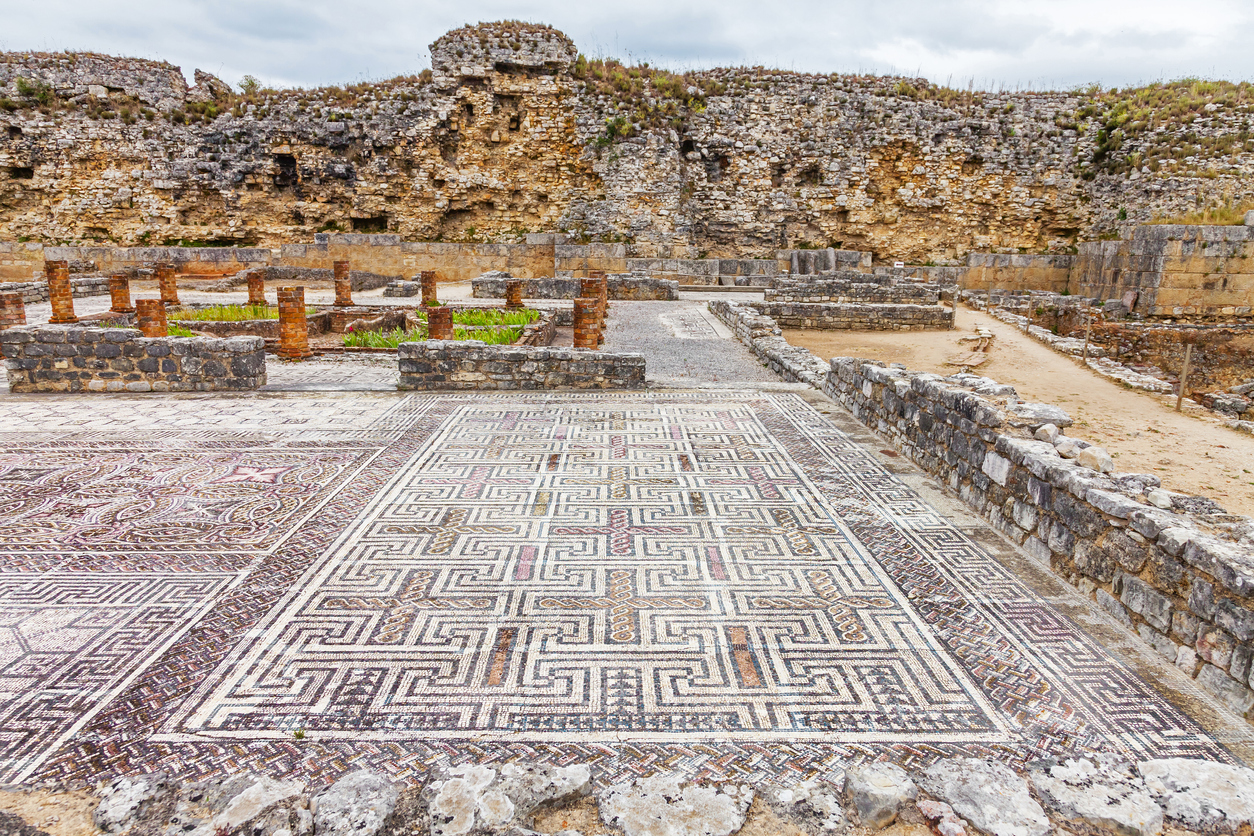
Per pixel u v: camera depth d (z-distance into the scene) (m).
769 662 3.58
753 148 32.41
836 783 2.80
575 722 3.13
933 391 6.41
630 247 30.83
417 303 21.16
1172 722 3.14
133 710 3.17
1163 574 3.66
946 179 32.66
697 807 2.64
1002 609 4.09
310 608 4.05
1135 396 12.08
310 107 31.23
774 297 21.11
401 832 2.50
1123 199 30.22
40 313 18.33
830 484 6.14
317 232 30.66
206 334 15.02
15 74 30.67
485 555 4.73
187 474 6.32
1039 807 2.63
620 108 31.08
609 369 9.88
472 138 31.84
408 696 3.29
